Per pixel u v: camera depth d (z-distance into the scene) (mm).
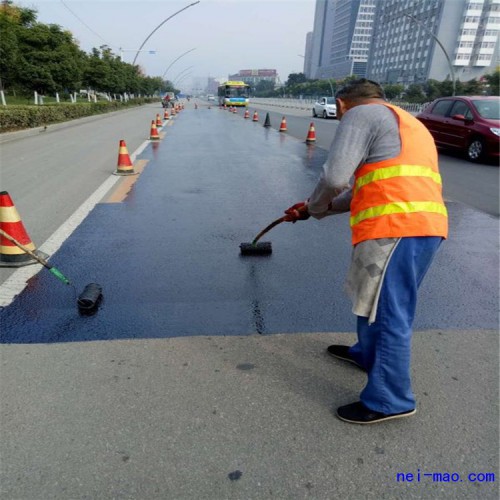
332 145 1957
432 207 1950
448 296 3590
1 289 3598
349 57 142500
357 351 2590
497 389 2441
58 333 2943
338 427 2166
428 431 2145
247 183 7934
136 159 10516
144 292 3578
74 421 2176
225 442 2068
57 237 4898
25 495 1796
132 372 2551
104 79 38812
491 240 5004
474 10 89875
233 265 4160
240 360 2684
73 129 18562
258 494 1811
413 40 102438
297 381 2502
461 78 94938
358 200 2029
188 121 25156
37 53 24266
